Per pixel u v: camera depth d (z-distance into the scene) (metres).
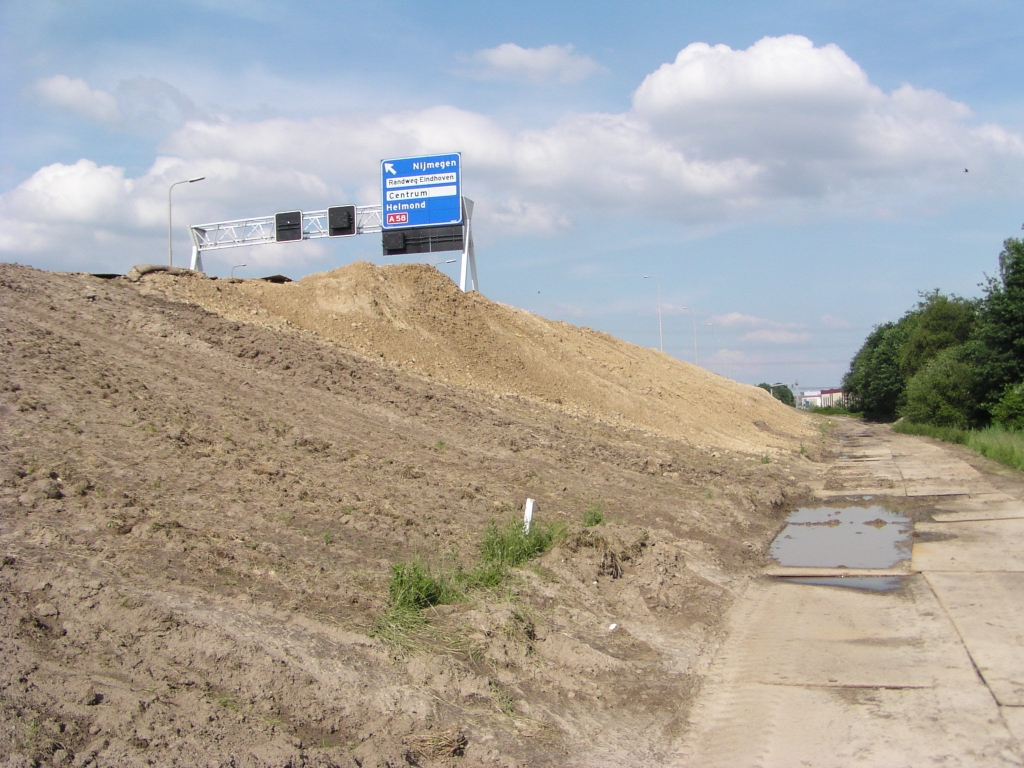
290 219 30.38
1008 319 35.81
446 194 29.98
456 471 14.83
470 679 6.86
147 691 5.52
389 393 19.81
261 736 5.33
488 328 31.23
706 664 8.42
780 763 6.12
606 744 6.50
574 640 8.20
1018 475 23.70
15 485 8.55
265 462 11.86
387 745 5.62
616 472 18.58
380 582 8.50
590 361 36.06
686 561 11.95
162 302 21.19
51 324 16.11
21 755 4.50
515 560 10.18
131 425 11.68
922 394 47.00
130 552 7.63
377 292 28.39
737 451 29.78
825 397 164.00
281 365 18.73
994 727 6.53
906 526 16.48
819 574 12.35
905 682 7.60
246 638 6.52
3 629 5.78
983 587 10.98
